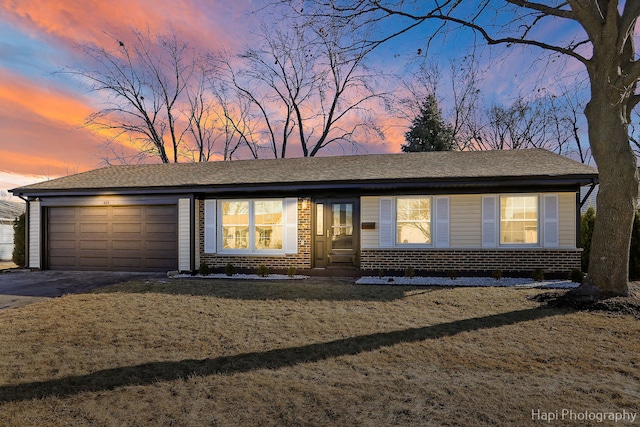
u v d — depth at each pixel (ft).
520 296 23.31
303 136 92.79
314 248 35.29
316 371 12.46
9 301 24.77
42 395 10.82
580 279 28.60
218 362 13.41
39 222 39.55
